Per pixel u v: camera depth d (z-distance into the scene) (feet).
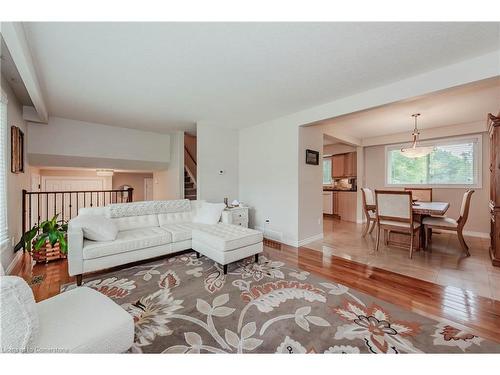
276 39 5.89
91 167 16.71
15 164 9.25
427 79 7.68
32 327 2.99
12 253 8.84
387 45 6.14
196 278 7.88
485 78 6.59
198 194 14.52
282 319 5.54
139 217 10.55
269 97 10.05
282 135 13.10
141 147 17.11
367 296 6.69
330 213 22.02
